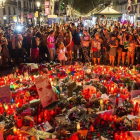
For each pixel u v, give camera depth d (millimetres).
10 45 11953
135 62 12031
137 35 10867
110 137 4488
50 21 21047
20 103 5859
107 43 11078
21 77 8367
